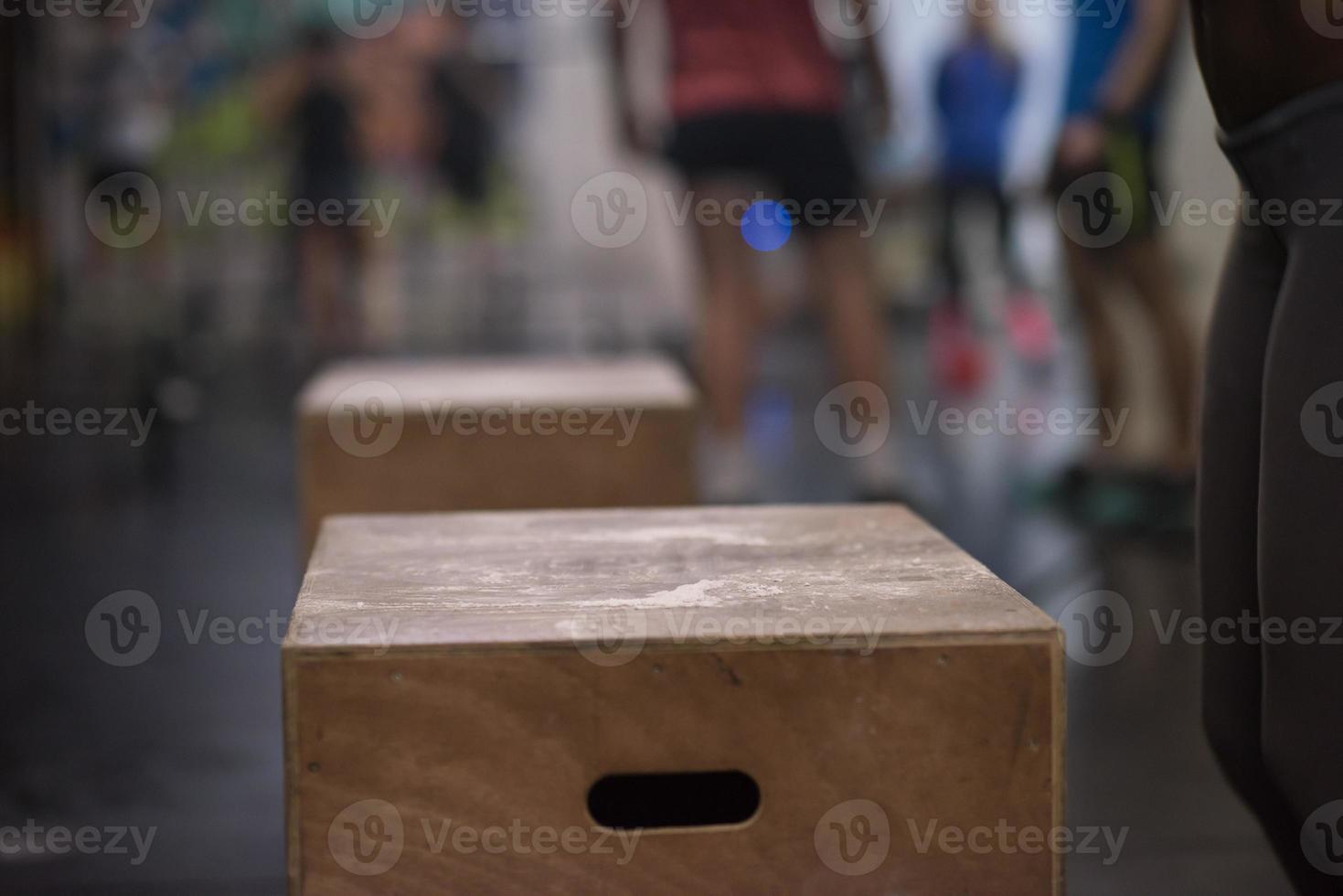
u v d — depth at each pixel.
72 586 6.41
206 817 3.96
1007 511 7.79
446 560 2.81
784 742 2.25
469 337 16.59
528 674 2.22
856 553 2.83
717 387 7.76
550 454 4.63
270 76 16.62
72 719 4.73
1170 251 10.35
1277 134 2.59
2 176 17.36
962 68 14.09
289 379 13.37
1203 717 2.99
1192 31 2.82
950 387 12.92
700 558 2.81
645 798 2.89
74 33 18.05
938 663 2.25
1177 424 7.97
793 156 7.69
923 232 17.69
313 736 2.21
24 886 3.55
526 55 19.06
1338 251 2.50
